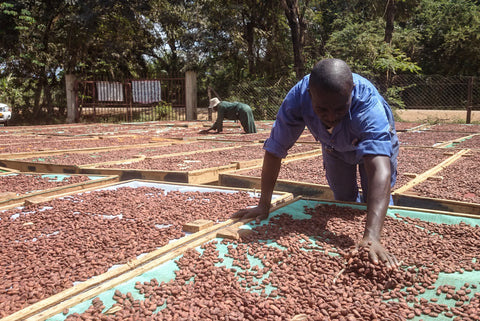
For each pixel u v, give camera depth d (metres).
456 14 24.41
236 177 4.84
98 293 2.05
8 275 2.27
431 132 11.45
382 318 1.80
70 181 4.91
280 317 1.83
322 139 3.02
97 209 3.59
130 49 21.72
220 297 2.01
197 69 19.14
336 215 3.24
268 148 2.94
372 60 18.12
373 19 22.27
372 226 2.27
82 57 20.27
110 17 19.47
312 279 2.18
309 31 21.27
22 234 2.98
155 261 2.39
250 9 21.00
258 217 3.10
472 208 3.51
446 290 2.05
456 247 2.61
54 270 2.35
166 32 21.92
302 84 2.80
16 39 17.34
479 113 17.83
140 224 3.14
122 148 8.35
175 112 20.75
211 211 3.46
